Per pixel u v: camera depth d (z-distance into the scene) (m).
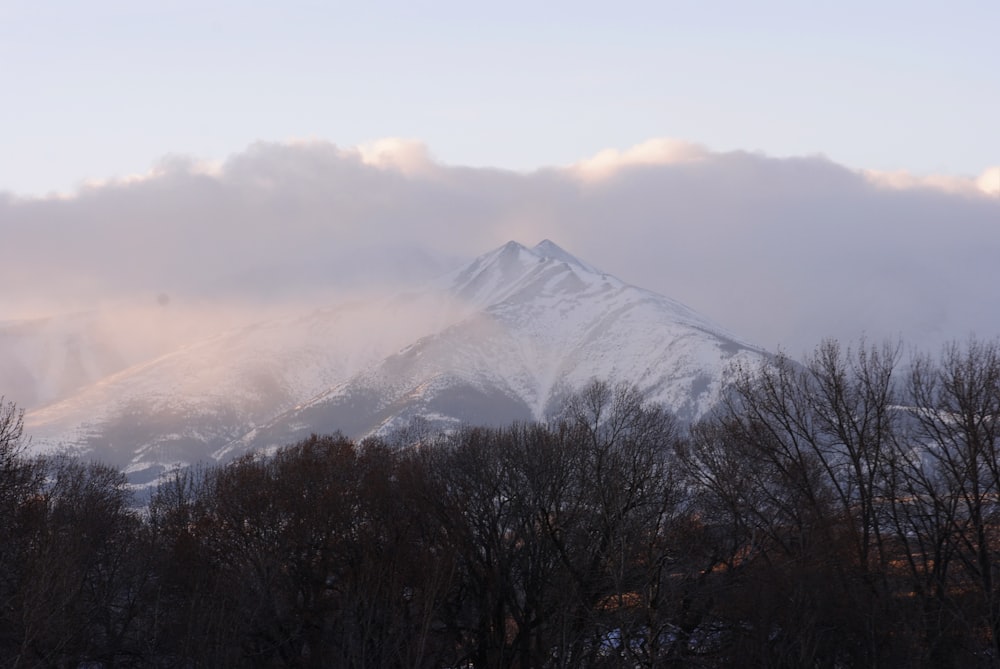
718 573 68.06
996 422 65.31
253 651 75.06
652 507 67.25
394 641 71.25
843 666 66.69
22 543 70.50
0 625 62.56
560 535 72.00
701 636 69.12
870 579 63.84
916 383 70.12
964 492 64.12
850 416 69.12
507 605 75.56
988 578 61.88
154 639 72.62
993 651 59.50
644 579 63.19
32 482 75.31
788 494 69.94
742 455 71.69
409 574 74.25
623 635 59.94
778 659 62.16
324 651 75.25
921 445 67.94
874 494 70.25
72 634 65.69
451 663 76.25
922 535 67.56
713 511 70.69
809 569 63.81
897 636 61.59
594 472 74.12
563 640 63.41
